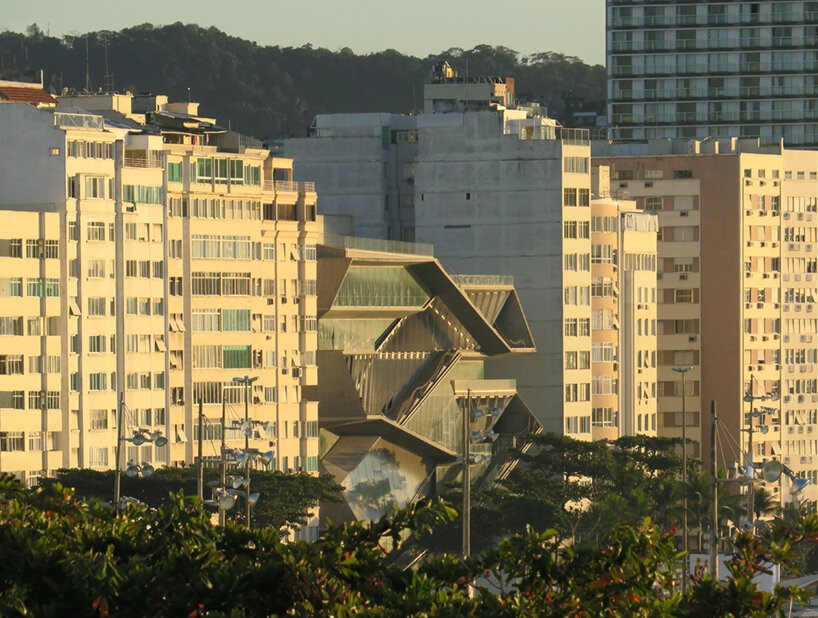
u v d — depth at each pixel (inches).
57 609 4542.3
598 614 4662.9
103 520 5128.0
